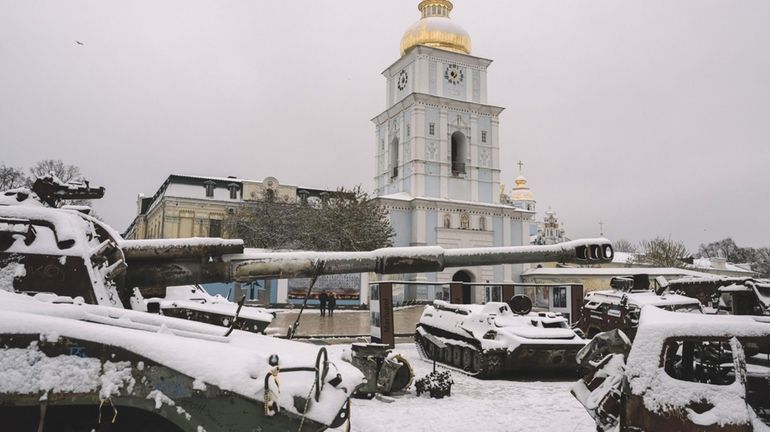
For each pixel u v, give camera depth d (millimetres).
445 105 51344
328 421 3467
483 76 54000
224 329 4938
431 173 50469
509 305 15258
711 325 5289
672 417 4973
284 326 24516
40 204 6488
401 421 8781
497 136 53594
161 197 55719
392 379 10711
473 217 50781
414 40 54094
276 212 47156
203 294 11867
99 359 3508
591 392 6340
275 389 3443
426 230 48844
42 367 3438
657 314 5770
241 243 7410
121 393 3467
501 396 10875
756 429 4883
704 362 6660
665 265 56156
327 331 22703
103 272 5840
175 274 7121
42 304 4117
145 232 67750
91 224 6387
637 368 5223
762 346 6227
